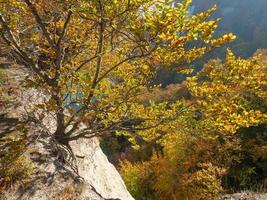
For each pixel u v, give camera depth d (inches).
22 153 350.0
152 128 394.0
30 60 390.3
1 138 378.9
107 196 510.0
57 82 380.8
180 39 255.4
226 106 295.3
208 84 294.5
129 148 1881.2
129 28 258.2
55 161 379.2
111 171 616.4
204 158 992.2
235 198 497.4
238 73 275.9
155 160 1306.6
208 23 251.8
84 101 368.5
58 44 371.9
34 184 332.5
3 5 352.2
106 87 384.2
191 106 331.6
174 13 245.1
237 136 1071.0
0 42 405.4
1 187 313.9
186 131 348.5
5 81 502.3
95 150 566.9
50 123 485.7
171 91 1667.1
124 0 264.5
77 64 408.8
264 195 494.3
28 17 398.3
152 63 306.8
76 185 355.6
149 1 254.8
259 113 295.0
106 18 273.3
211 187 822.5
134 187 1317.7
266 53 1718.8
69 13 349.7
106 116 384.5
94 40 401.4
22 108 456.8
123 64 391.2
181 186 1066.7
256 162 1058.7
